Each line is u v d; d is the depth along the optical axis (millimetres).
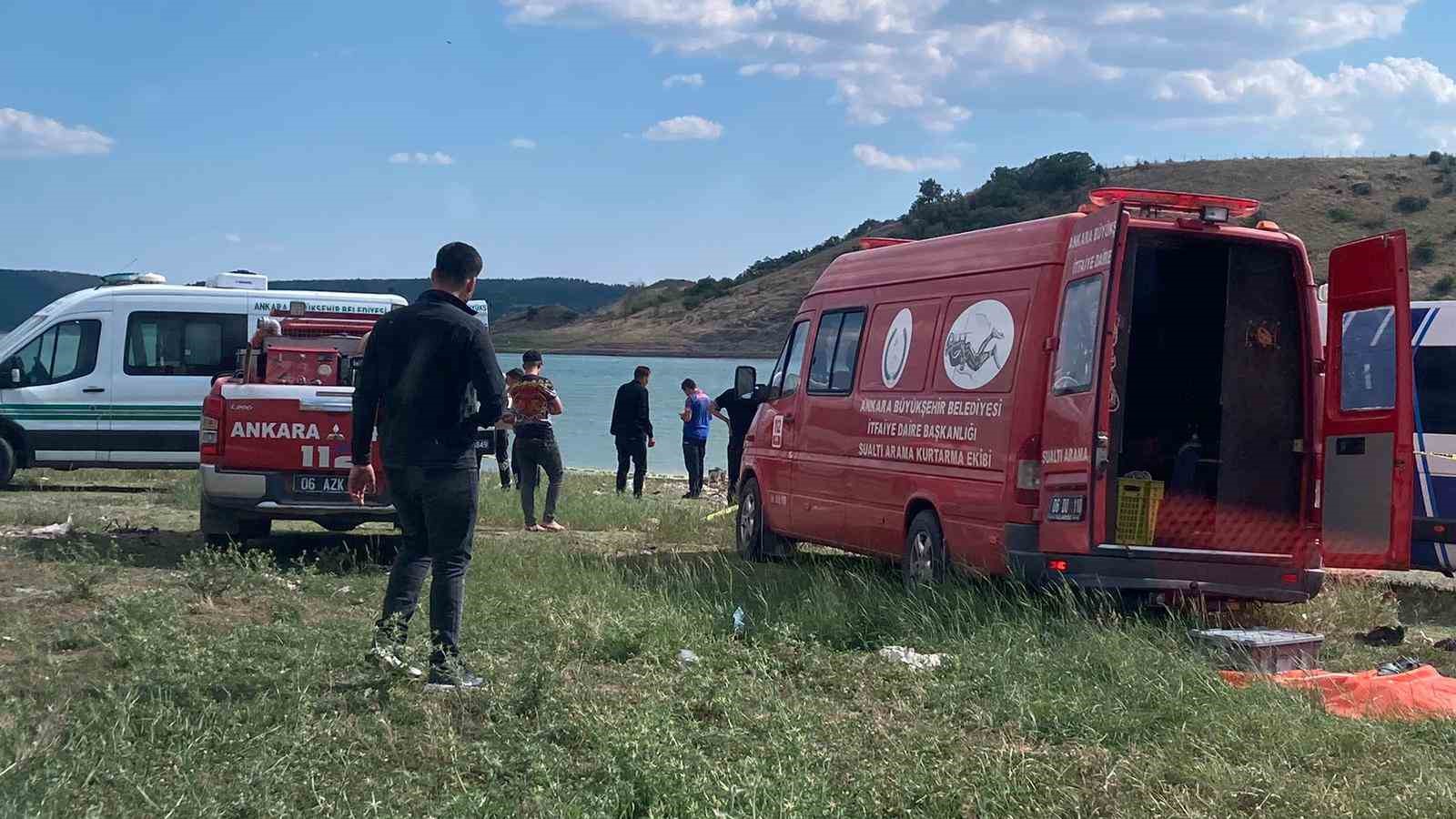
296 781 5465
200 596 9188
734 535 14969
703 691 6863
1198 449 9766
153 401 18734
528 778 5586
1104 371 8648
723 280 165125
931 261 10789
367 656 7035
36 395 18391
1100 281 8758
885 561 11859
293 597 9414
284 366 12617
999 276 9797
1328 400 9719
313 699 6504
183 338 19000
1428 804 5453
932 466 10164
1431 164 101438
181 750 5660
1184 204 9047
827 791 5484
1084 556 8742
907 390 10656
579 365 108562
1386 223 91938
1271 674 7672
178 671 6707
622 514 16484
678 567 12039
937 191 128750
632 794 5355
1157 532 9469
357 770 5656
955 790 5504
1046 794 5590
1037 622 8492
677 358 133750
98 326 18734
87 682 6719
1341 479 9578
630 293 174625
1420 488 12188
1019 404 9234
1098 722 6547
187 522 14414
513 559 11477
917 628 8758
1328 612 9977
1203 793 5664
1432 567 12102
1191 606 8992
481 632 8219
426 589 10047
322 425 11375
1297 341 9500
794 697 7105
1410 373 9227
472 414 6957
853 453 11406
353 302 19984
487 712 6492
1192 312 9969
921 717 6805
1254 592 9094
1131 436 10000
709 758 5828
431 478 6887
